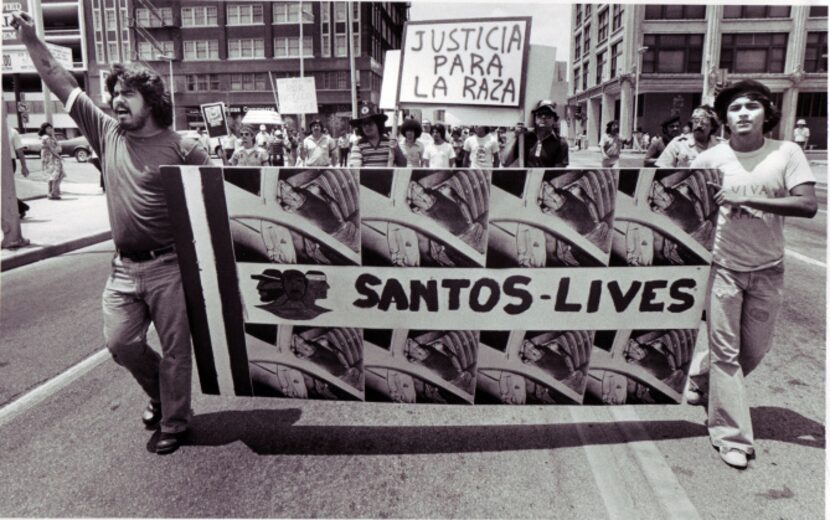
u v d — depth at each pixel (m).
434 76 5.60
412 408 3.84
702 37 47.56
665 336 3.22
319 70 58.91
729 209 3.04
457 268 3.15
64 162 30.47
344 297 3.21
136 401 3.99
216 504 2.77
